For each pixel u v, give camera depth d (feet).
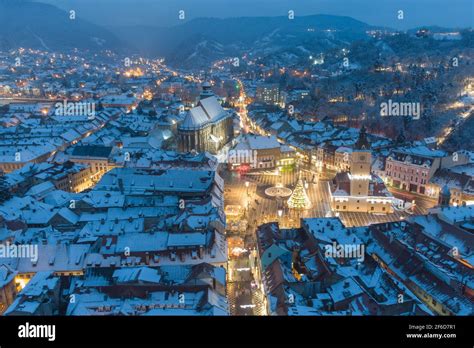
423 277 396.98
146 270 378.53
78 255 429.38
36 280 369.50
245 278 458.09
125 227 480.64
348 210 640.17
